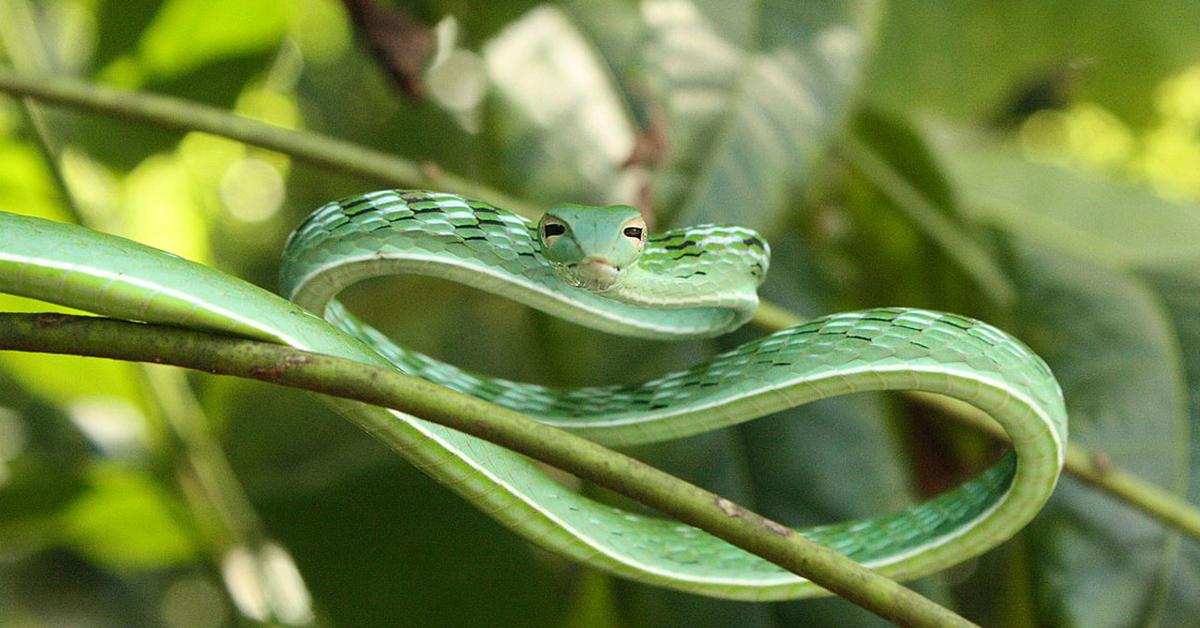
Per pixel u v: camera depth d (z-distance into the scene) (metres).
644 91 0.77
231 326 0.67
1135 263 0.83
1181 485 0.79
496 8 0.78
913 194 0.83
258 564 0.81
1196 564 0.77
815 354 0.71
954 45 0.95
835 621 0.77
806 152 0.77
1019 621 0.79
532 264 0.71
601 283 0.71
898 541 0.73
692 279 0.72
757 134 0.77
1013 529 0.72
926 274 0.83
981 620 0.87
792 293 0.82
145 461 0.82
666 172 0.77
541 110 0.77
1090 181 0.86
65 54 0.82
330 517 0.83
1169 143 1.05
